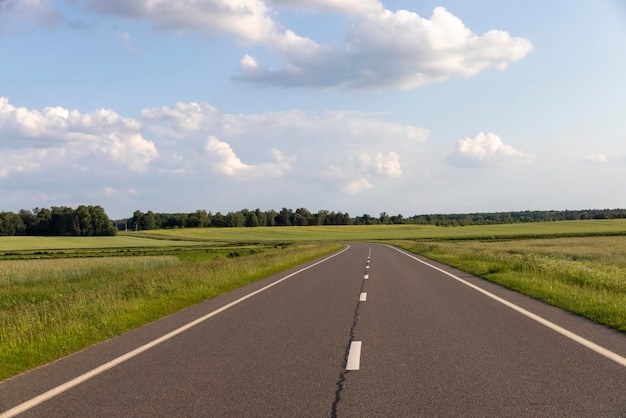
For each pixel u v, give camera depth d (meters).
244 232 152.00
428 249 49.12
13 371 7.00
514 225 148.75
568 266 20.86
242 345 8.37
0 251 78.75
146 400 5.57
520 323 9.97
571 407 5.05
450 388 5.79
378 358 7.31
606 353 7.32
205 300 14.74
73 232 159.75
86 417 5.09
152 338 9.16
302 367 6.87
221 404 5.38
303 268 27.86
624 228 116.69
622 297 12.86
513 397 5.41
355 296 14.92
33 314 11.52
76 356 7.92
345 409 5.15
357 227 172.88
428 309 12.10
